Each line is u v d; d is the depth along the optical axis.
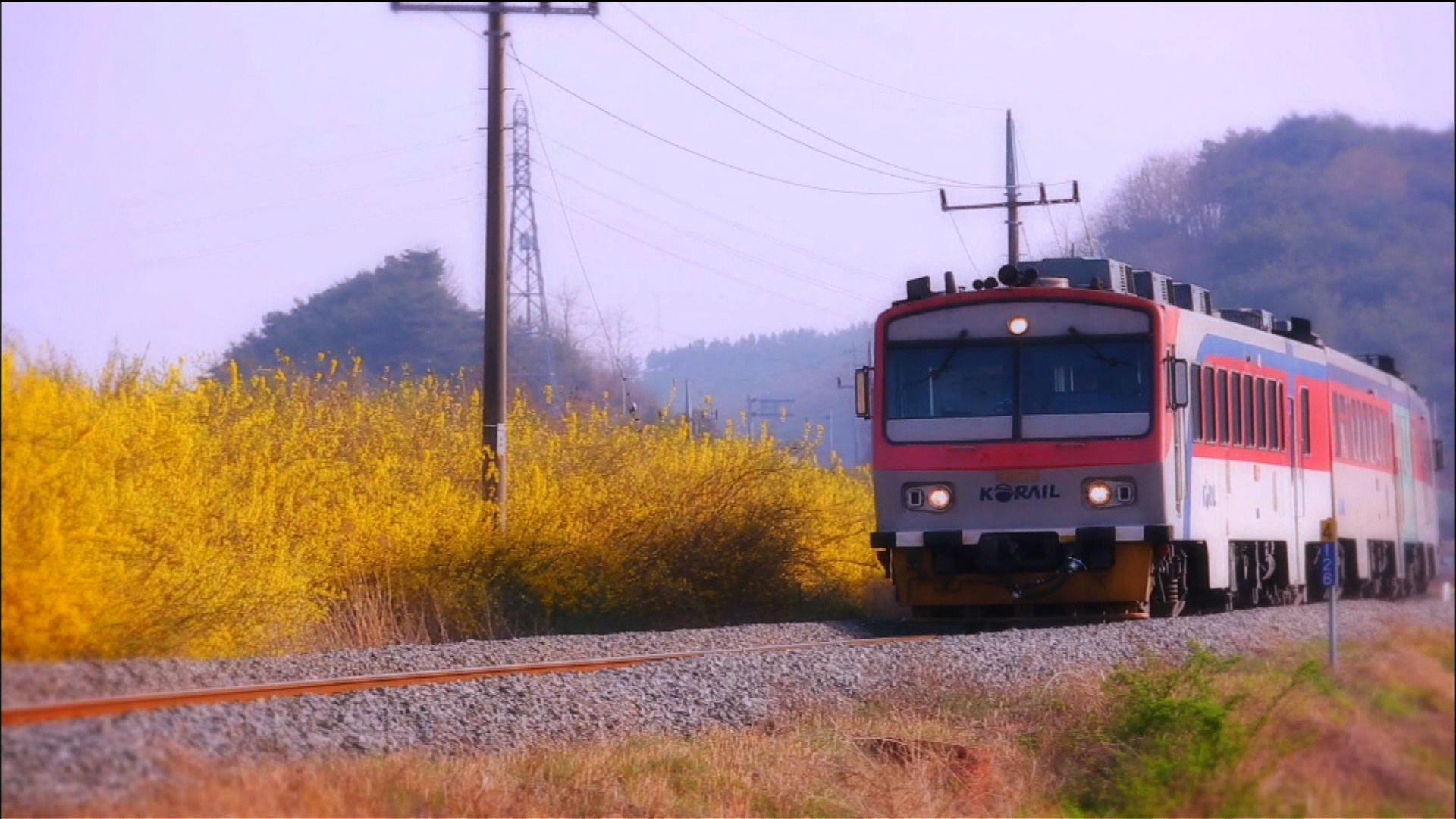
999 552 65.38
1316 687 41.62
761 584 82.44
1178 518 66.06
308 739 35.34
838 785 38.16
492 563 72.62
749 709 45.69
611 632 74.50
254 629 54.50
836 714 45.06
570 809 34.00
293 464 69.38
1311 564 86.88
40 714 31.14
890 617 89.06
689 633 64.44
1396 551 102.44
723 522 82.31
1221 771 38.72
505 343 76.88
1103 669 52.34
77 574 43.47
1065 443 64.94
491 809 32.78
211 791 29.36
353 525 68.69
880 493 67.44
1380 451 100.38
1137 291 72.56
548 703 42.53
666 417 96.88
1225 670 46.25
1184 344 68.31
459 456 78.81
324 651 58.72
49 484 43.66
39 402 44.56
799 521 86.94
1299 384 85.50
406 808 31.73
